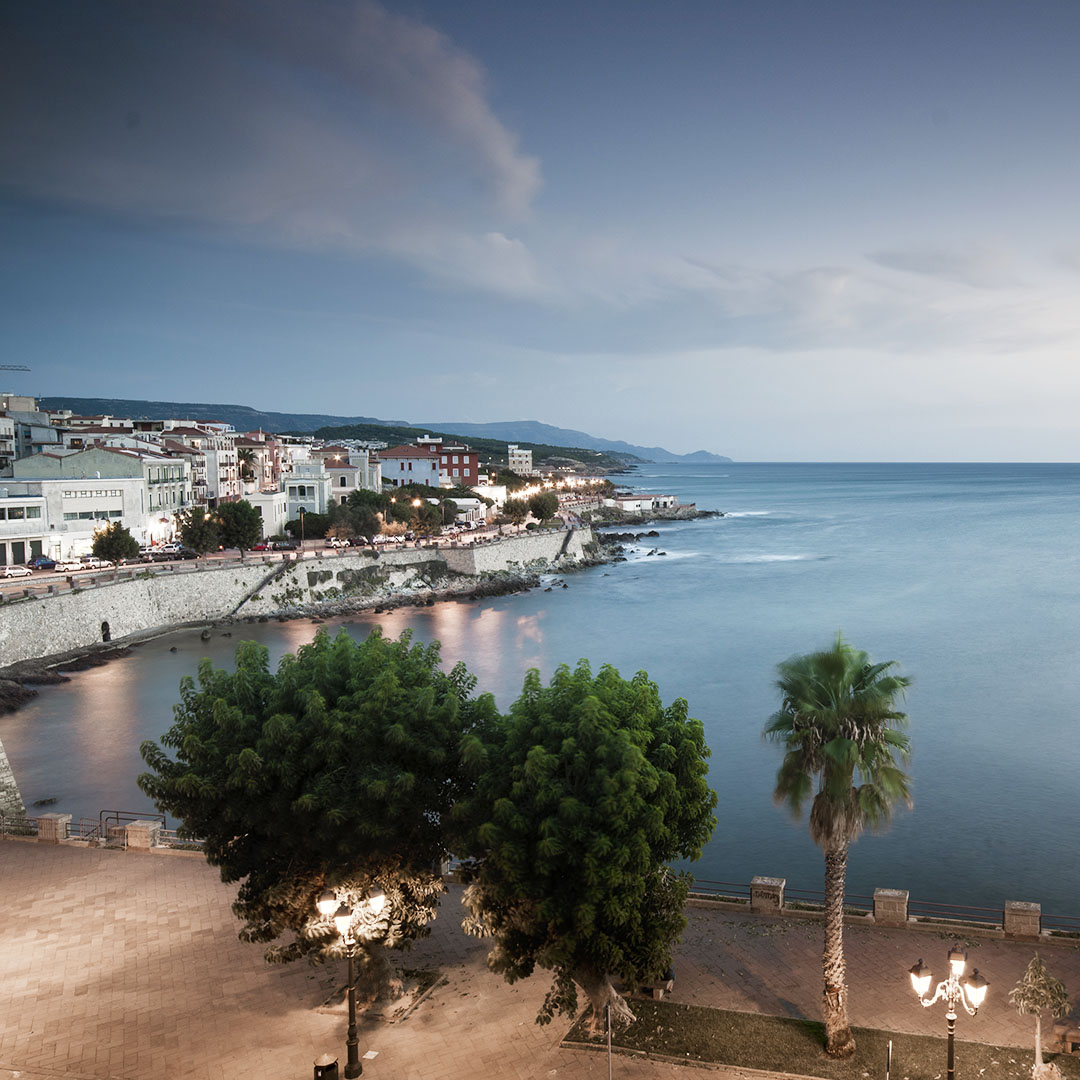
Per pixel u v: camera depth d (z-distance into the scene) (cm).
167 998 2341
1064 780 5381
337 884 2141
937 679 7931
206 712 2362
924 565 15925
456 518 18738
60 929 2712
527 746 2164
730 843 4509
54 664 8362
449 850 2302
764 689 7731
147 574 10262
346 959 2427
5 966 2500
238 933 2556
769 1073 2008
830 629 10350
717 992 2359
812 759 2148
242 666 2500
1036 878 4097
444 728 2259
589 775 2080
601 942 2023
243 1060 2073
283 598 11631
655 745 2289
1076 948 2567
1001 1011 2256
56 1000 2328
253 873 2338
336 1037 2167
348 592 12362
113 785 5291
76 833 4319
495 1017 2252
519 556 15350
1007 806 4966
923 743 6119
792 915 2797
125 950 2589
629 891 2030
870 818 2094
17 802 4612
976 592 12838
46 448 13975
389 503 16288
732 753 5956
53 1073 2025
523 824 2014
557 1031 2186
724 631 10350
